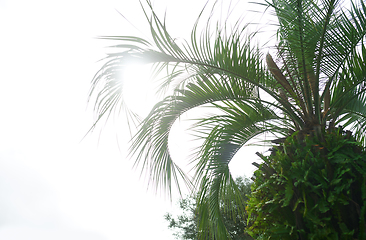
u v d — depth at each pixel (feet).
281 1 9.66
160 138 11.83
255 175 10.73
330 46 9.77
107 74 9.63
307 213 8.35
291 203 8.92
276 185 9.30
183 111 11.41
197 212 12.36
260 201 9.84
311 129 9.94
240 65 10.30
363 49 9.91
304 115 10.41
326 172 8.63
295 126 10.88
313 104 10.89
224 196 12.46
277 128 11.69
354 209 8.18
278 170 9.31
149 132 11.20
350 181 8.32
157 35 9.42
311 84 10.63
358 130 12.74
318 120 10.15
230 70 10.40
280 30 10.34
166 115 11.28
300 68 10.62
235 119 11.64
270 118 11.52
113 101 10.32
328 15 9.13
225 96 10.99
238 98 10.98
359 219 8.08
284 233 8.67
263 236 9.42
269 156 9.97
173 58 10.14
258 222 9.77
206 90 10.96
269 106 11.20
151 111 10.77
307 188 8.68
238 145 11.87
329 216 8.25
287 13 9.34
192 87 10.89
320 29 9.41
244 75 10.49
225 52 10.16
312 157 9.00
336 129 10.28
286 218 8.88
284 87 11.42
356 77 10.30
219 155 11.71
